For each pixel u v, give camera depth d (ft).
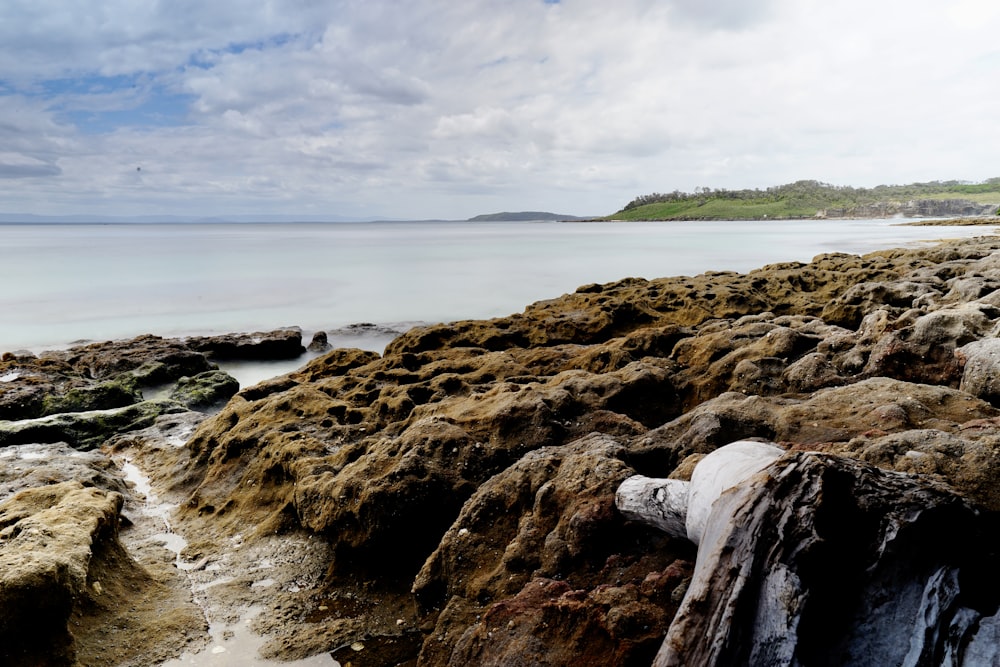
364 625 23.61
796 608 12.46
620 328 72.64
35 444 41.93
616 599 17.49
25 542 22.20
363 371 53.47
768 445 19.19
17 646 19.45
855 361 36.32
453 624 20.66
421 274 179.32
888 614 12.85
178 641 22.54
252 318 113.09
